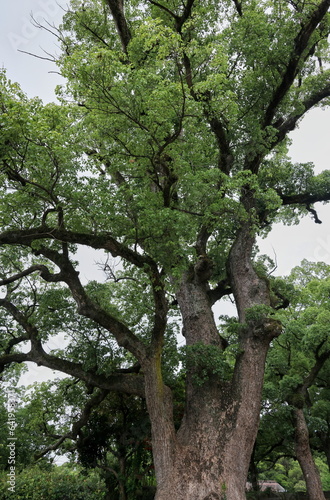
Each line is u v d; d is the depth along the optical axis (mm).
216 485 11828
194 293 16016
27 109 10102
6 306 16578
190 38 15445
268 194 14352
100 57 10367
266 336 14242
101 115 11789
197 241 16328
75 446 18344
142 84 11023
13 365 19344
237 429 12961
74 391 18641
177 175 12883
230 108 13250
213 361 13453
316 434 20375
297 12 15680
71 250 15195
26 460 21391
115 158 13242
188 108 11664
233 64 16203
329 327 18156
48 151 10914
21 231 12102
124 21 15836
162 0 15797
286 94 17391
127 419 18281
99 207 11664
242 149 16031
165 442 12531
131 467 17703
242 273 16141
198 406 13523
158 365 13367
